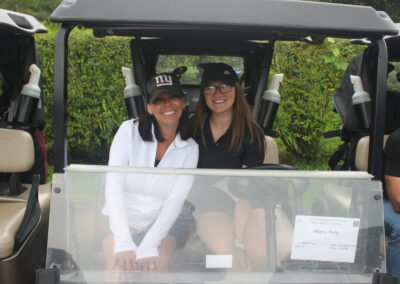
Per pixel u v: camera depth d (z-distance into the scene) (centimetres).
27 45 296
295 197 163
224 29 159
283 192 163
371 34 164
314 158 538
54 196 158
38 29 298
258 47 303
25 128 299
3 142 271
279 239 163
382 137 168
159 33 273
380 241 164
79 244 159
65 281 156
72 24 155
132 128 201
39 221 255
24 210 255
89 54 502
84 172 159
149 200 164
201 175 162
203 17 151
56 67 157
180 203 162
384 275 158
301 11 157
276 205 163
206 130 229
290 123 512
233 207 163
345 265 164
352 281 160
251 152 229
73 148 534
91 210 160
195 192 162
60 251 157
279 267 162
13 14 280
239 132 225
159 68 326
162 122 196
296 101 505
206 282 158
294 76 499
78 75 506
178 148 202
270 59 299
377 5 698
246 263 162
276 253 163
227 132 226
